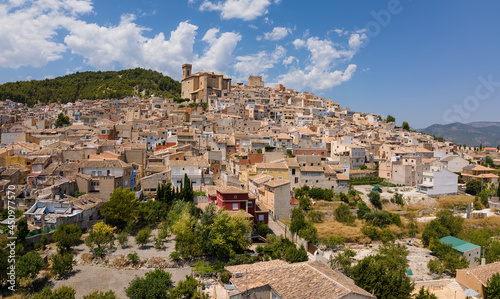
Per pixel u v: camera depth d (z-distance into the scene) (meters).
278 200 88.00
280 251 63.50
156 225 76.12
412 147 168.12
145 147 122.50
